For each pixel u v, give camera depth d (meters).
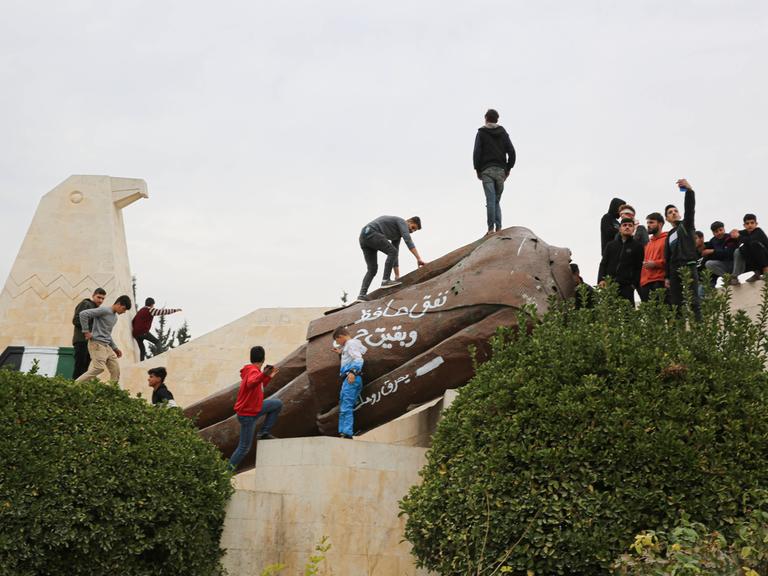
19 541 11.82
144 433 13.53
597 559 11.51
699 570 10.33
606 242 17.33
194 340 24.64
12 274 26.73
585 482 11.93
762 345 13.23
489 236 17.81
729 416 12.21
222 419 18.62
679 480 11.73
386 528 14.89
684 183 15.87
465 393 13.82
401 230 18.23
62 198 27.59
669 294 16.22
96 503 12.36
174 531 12.93
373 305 17.45
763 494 11.48
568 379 12.81
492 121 19.00
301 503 14.84
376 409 16.58
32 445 12.51
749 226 17.36
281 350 24.41
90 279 26.77
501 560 11.77
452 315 16.55
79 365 19.19
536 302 16.25
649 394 12.38
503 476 12.32
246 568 14.30
